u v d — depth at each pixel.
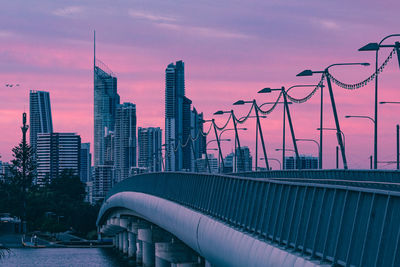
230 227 43.22
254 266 35.78
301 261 28.95
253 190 40.81
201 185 58.34
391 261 22.83
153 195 89.19
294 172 104.75
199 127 167.00
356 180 83.50
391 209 23.31
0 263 163.75
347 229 26.42
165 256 87.31
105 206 181.50
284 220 33.53
